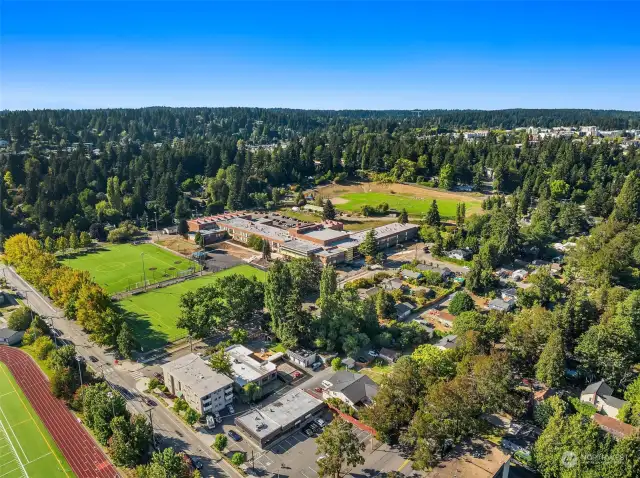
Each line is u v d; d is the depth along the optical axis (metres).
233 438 89.06
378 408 86.06
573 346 113.81
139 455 82.19
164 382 105.56
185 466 75.19
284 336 120.19
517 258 186.00
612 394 97.31
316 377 109.62
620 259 155.50
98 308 121.62
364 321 122.25
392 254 198.75
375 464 82.38
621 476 70.38
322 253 183.62
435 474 74.31
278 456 84.94
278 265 123.38
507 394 89.88
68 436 89.94
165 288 162.25
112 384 106.00
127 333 113.25
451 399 81.25
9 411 97.44
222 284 132.25
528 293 139.12
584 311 115.00
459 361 101.94
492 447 80.75
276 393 103.81
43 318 138.12
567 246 193.75
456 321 120.19
